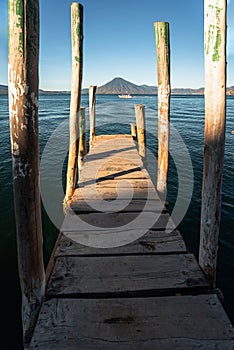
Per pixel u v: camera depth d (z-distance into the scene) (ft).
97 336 5.93
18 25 5.19
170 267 8.21
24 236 6.32
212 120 7.09
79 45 14.21
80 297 7.11
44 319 6.35
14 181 6.02
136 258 8.65
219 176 7.41
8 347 10.24
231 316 11.68
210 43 6.68
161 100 13.69
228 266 14.76
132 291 7.22
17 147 5.77
